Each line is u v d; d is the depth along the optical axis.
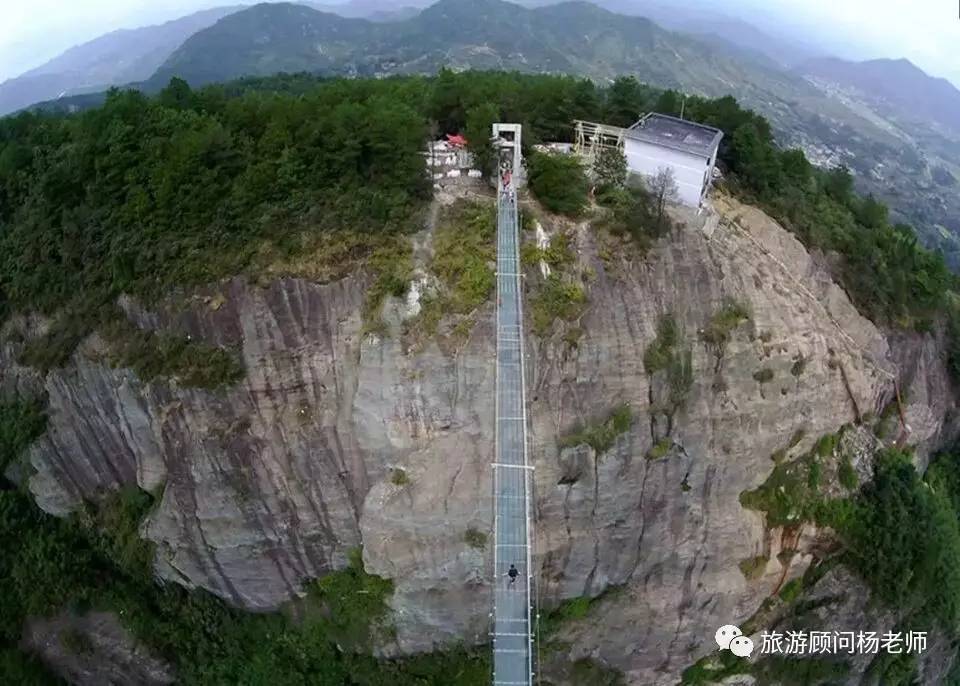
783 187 56.84
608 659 47.09
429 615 42.66
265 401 41.66
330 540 44.00
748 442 45.66
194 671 48.56
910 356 58.09
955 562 53.19
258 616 47.50
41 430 47.09
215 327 41.25
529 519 39.53
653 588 46.22
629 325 42.91
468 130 48.75
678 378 43.50
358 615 44.12
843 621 51.00
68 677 50.28
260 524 43.25
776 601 49.69
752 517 47.00
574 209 44.53
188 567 45.34
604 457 41.78
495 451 39.69
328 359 41.53
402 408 40.25
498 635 37.00
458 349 39.81
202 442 41.56
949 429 64.81
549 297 41.47
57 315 46.31
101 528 48.53
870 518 50.22
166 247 42.28
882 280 57.12
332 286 40.84
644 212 44.62
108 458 47.03
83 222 46.28
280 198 43.41
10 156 51.94
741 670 49.75
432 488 40.34
